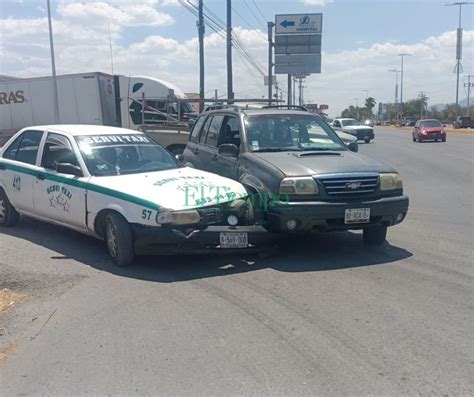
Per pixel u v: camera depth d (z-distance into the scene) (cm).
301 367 382
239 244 626
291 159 681
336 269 616
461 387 353
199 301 515
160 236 595
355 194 645
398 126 10250
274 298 521
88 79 2133
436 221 920
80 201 680
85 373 380
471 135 5253
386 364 384
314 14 3978
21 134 841
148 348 416
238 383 361
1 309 508
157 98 2031
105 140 743
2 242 751
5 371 389
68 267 630
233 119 795
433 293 533
